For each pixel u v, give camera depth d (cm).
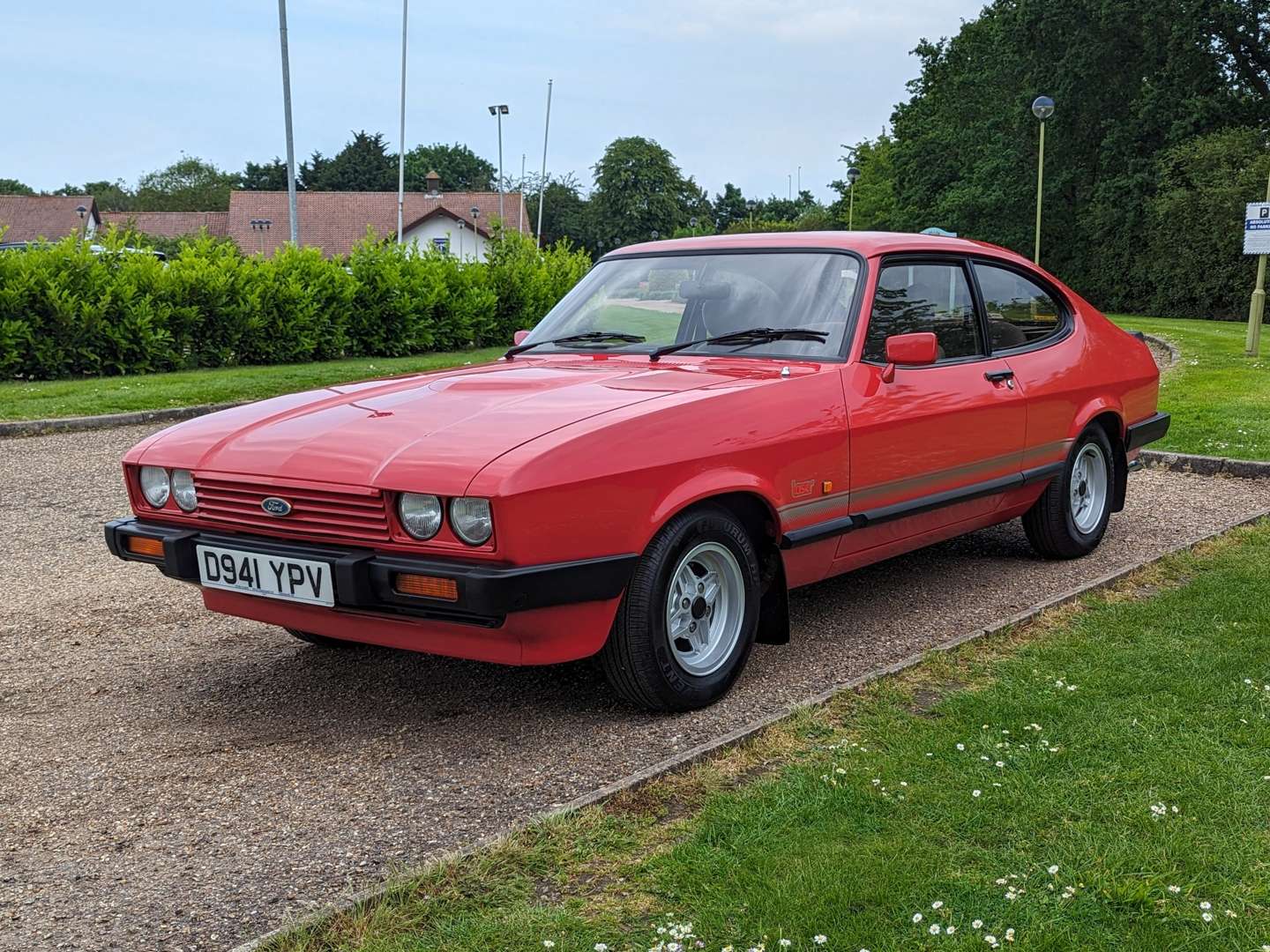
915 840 271
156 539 367
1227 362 1467
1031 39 4769
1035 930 234
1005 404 488
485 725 360
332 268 1723
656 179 9850
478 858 265
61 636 460
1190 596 471
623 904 249
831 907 243
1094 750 322
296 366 1586
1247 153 4112
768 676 400
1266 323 3744
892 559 572
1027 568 549
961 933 234
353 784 317
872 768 313
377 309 1764
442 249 2023
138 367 1487
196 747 345
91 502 742
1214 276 4209
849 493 412
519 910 246
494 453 316
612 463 327
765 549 399
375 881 261
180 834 288
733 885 253
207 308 1560
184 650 443
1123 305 4781
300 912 249
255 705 381
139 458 373
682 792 304
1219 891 247
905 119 5812
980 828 278
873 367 424
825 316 429
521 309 2064
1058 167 4866
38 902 257
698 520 355
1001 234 5047
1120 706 354
